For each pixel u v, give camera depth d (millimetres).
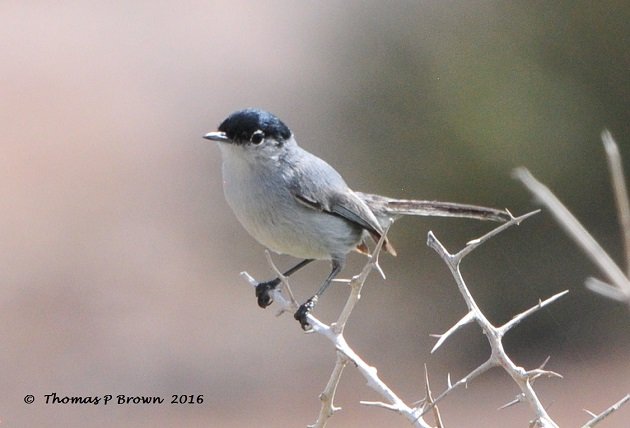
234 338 15922
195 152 22938
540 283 15773
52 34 29891
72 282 17781
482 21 16109
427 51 16453
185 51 28031
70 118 24922
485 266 16062
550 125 15578
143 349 15422
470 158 15891
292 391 14141
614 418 12258
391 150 16703
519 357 14953
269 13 29984
